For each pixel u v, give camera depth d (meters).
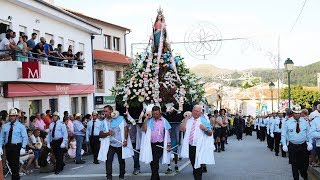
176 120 13.56
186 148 11.64
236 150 23.02
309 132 11.52
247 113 78.19
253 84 76.12
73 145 18.23
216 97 44.75
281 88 63.31
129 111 13.75
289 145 11.56
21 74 19.58
